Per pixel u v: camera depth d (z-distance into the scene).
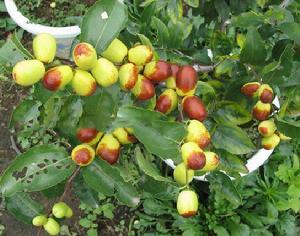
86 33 0.52
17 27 1.44
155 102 0.58
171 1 0.77
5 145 1.34
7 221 1.26
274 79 0.64
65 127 0.56
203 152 0.51
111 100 0.52
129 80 0.52
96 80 0.49
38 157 0.54
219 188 0.69
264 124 0.65
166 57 0.71
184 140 0.52
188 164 0.50
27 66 0.45
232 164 0.68
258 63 0.65
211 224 1.19
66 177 0.54
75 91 0.50
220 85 0.75
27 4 1.38
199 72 0.78
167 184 0.59
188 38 0.85
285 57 0.62
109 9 0.52
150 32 0.71
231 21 0.75
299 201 1.20
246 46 0.64
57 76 0.46
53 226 0.57
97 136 0.55
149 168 0.54
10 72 0.52
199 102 0.56
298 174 1.22
